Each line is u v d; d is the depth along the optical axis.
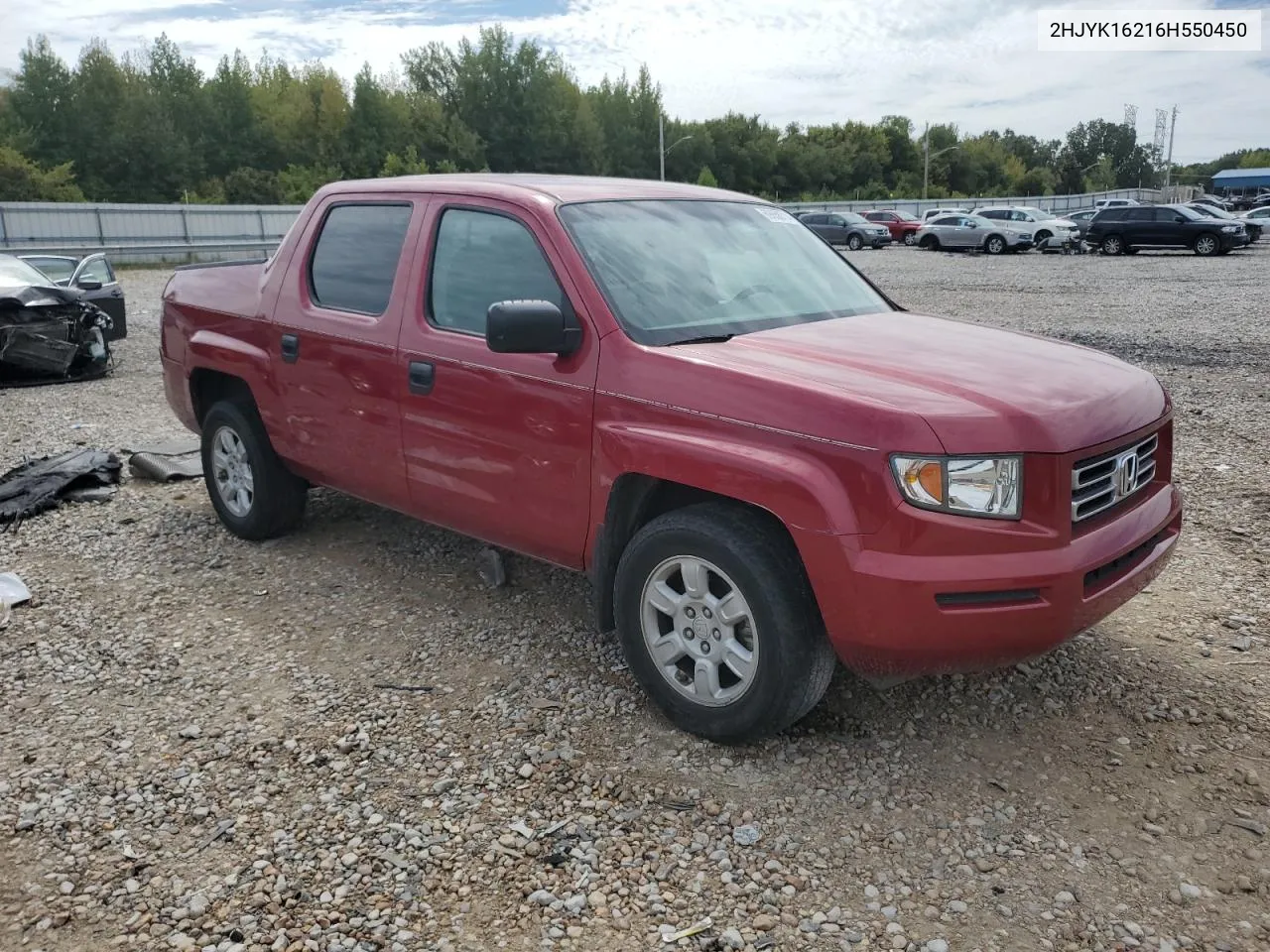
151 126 70.62
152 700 3.84
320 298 4.74
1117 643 4.15
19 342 10.55
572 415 3.59
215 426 5.50
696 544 3.27
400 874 2.84
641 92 93.88
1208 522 5.63
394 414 4.30
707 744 3.45
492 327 3.39
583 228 3.82
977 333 3.89
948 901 2.70
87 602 4.78
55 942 2.60
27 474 6.62
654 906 2.70
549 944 2.58
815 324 3.86
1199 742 3.42
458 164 81.88
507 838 2.98
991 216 37.50
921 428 2.87
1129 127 142.62
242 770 3.36
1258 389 9.48
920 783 3.22
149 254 32.12
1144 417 3.32
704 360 3.30
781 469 3.02
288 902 2.73
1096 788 3.18
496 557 4.83
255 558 5.30
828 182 106.00
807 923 2.63
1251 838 2.93
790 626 3.11
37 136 69.69
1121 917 2.63
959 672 3.06
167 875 2.85
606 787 3.22
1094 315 15.57
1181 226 30.62
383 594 4.80
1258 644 4.11
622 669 4.00
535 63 85.62
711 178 73.88
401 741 3.52
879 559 2.90
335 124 79.62
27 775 3.33
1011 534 2.91
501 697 3.80
